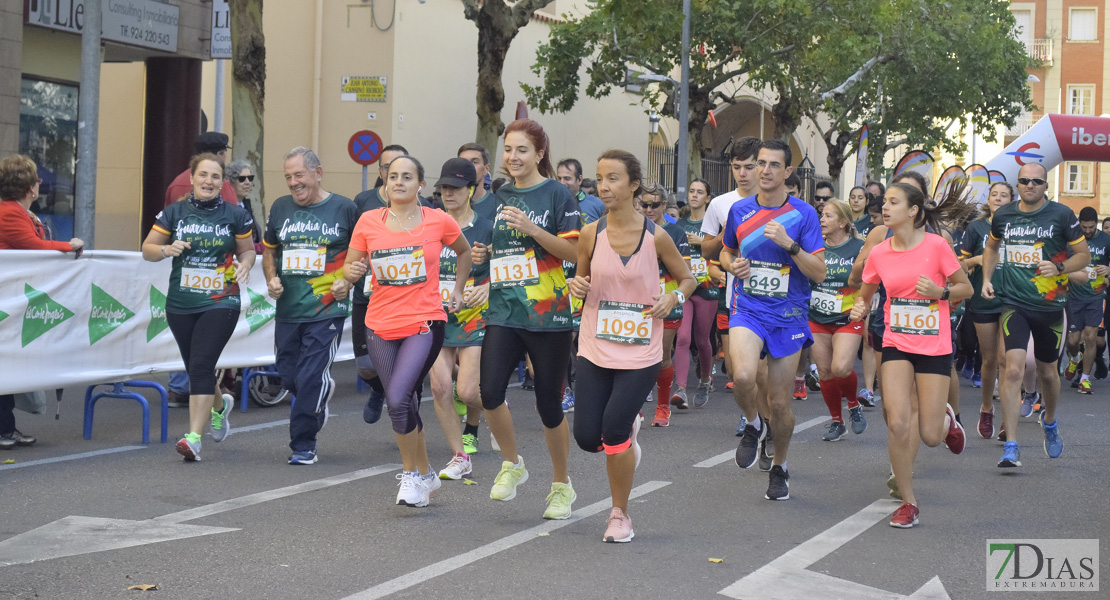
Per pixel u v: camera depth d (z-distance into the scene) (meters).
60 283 9.18
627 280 6.25
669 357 11.09
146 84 21.08
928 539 6.76
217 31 20.78
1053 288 9.31
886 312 7.30
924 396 7.19
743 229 7.62
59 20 17.81
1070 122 22.95
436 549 6.23
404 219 7.18
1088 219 15.22
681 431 10.90
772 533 6.82
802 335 7.62
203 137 11.12
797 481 8.50
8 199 9.12
